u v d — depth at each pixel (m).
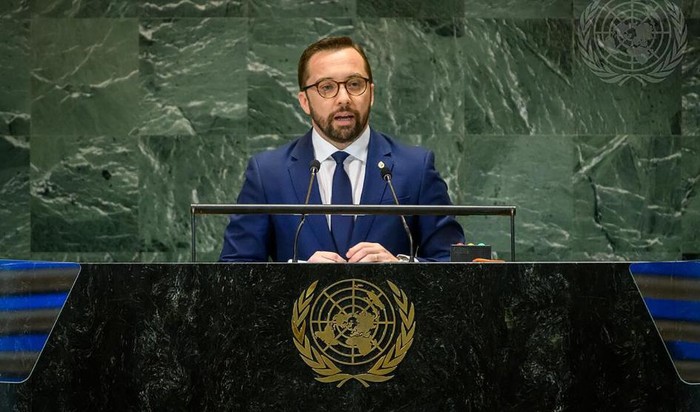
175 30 15.73
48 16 15.63
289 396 6.39
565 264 6.53
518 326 6.49
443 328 6.46
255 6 15.77
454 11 15.86
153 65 15.70
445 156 15.75
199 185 15.66
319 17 15.78
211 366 6.41
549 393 6.46
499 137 15.80
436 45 15.82
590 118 15.87
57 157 15.61
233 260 9.59
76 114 15.62
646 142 15.86
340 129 9.75
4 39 15.62
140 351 6.44
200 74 15.72
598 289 6.53
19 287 6.58
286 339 6.43
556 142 15.84
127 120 15.66
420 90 15.77
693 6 15.84
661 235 15.82
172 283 6.47
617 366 6.50
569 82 15.86
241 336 6.43
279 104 15.72
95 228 15.60
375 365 6.41
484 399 6.43
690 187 15.86
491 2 15.88
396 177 9.91
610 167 15.84
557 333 6.49
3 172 15.57
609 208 15.84
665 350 6.53
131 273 6.49
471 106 15.80
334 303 6.45
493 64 15.84
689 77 15.85
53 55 15.62
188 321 6.45
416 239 9.81
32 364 6.49
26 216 15.57
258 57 15.74
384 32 15.78
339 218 9.63
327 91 9.77
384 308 6.46
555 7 15.89
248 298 6.45
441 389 6.43
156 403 6.41
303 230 9.59
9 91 15.62
